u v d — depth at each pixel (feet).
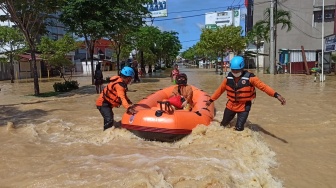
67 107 37.86
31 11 51.90
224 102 39.47
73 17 62.59
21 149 19.39
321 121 27.66
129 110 22.33
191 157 16.92
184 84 25.55
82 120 29.17
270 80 77.92
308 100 40.88
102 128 25.49
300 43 135.95
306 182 14.99
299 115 30.53
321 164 17.34
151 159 16.65
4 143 20.97
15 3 50.01
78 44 120.26
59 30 161.48
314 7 132.46
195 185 13.24
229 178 14.02
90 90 61.52
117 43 95.55
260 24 120.47
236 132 21.03
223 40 127.75
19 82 96.78
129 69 22.44
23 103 42.32
